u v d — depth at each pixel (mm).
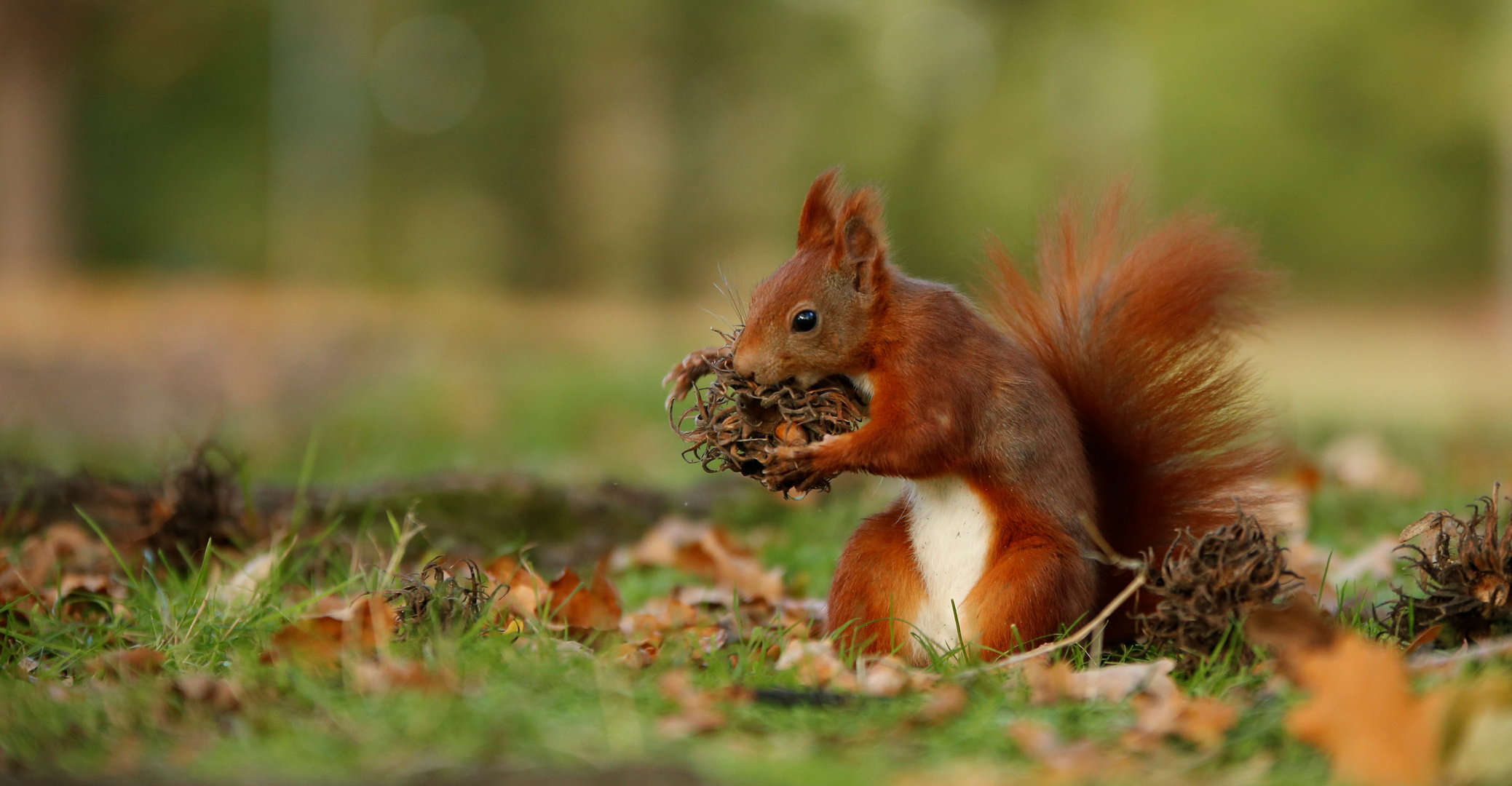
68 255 47625
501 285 66938
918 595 6812
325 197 66125
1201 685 5605
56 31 46312
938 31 60000
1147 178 8375
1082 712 5270
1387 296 61031
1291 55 59125
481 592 6840
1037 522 6613
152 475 11219
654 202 65562
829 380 6984
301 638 6207
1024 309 7551
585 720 4992
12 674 6105
